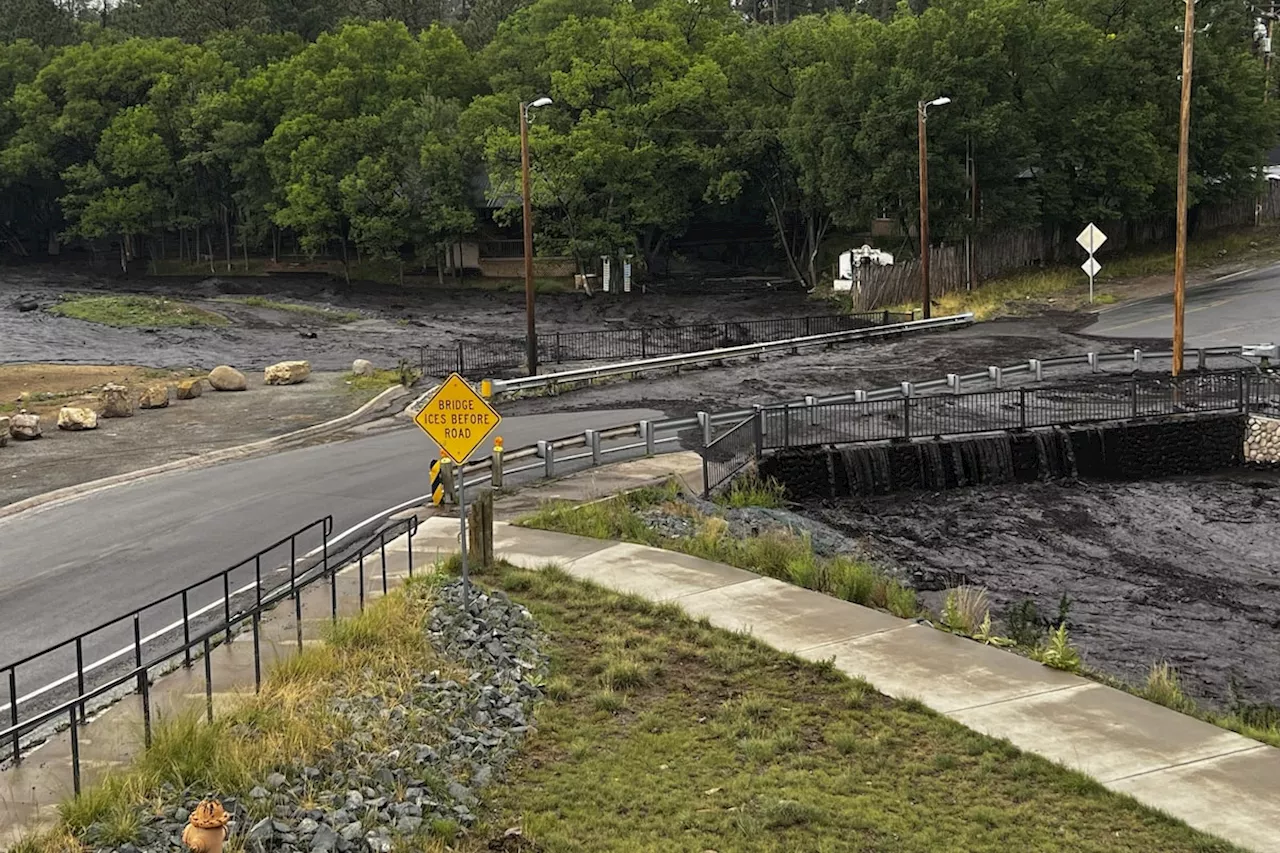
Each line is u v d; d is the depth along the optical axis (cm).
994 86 5756
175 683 1202
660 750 1088
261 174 8375
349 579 1644
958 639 1388
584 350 4694
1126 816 950
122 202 8362
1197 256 6194
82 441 2986
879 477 2575
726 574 1648
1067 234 6588
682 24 7831
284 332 5903
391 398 3625
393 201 7619
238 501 2239
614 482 2278
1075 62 5800
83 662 1342
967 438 2669
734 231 8288
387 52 8719
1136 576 2017
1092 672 1311
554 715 1166
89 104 8738
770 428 2692
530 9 8700
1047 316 4878
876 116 5556
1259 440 2809
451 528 1955
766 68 7031
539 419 3108
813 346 4366
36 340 5434
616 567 1683
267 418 3294
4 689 1259
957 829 930
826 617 1462
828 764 1055
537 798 991
